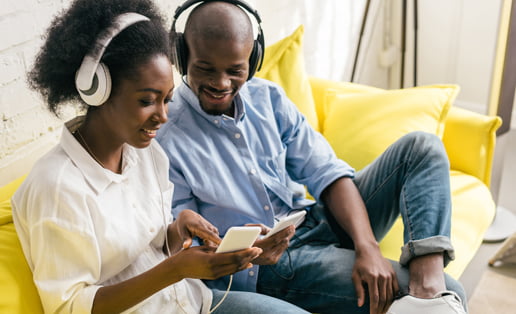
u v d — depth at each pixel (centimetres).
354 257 134
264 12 219
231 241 94
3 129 127
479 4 287
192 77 128
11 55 126
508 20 200
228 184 135
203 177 133
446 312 114
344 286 129
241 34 124
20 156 132
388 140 176
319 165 149
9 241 105
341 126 185
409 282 125
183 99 138
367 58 300
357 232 134
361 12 286
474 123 185
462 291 124
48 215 95
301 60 188
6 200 117
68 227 95
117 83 96
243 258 98
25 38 129
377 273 125
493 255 208
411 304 118
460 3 293
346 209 140
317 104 203
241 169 137
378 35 305
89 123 102
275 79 181
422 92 187
